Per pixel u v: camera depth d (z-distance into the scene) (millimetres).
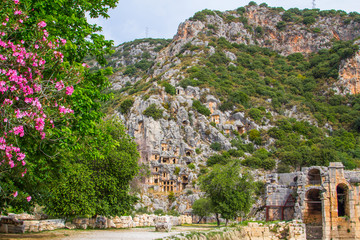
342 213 63719
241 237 41469
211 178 65312
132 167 47781
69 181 38188
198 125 157500
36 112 17359
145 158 147875
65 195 38156
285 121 159500
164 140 150500
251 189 66000
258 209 76438
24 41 18828
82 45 26969
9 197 22625
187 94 170000
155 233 37219
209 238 34125
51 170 25719
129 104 168125
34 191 28078
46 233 34312
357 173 62000
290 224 44406
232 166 66812
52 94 19125
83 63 25688
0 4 18172
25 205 29656
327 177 61906
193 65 198750
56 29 24000
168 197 131125
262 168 129000
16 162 17469
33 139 19109
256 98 181125
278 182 76000
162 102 162125
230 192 62312
